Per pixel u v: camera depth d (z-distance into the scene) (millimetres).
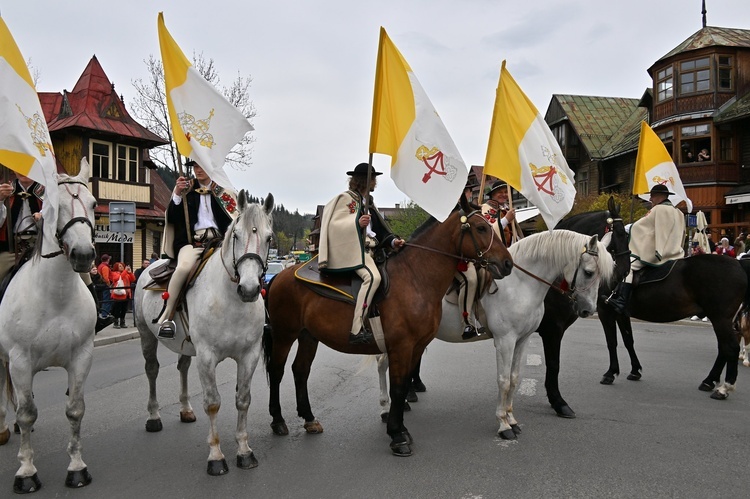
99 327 5914
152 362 5895
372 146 5781
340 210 5508
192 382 8414
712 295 7215
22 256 4848
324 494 4246
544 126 6785
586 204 24281
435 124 5789
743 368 9203
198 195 5555
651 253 7789
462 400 7102
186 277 5035
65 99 24031
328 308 5449
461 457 5020
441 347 11445
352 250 5344
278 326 5867
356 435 5703
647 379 8234
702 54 25359
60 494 4270
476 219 5395
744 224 22125
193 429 5910
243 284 4270
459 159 5664
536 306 5754
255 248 4371
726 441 5371
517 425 5789
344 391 7602
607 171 32469
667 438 5480
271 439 5582
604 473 4594
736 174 24750
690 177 25375
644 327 14906
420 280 5406
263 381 8352
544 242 5770
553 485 4363
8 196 4637
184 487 4391
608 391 7496
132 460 4984
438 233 5523
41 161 4219
